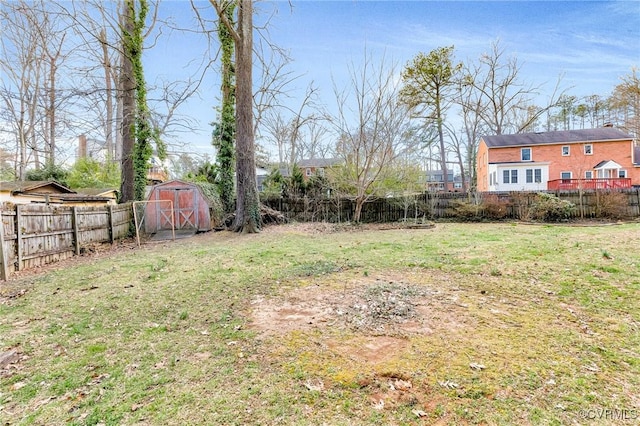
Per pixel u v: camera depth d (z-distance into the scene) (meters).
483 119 26.39
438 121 24.02
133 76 11.76
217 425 1.80
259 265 5.56
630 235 7.21
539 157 23.59
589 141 22.62
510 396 1.93
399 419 1.79
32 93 15.77
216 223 12.81
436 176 41.88
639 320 2.88
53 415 1.94
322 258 5.93
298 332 2.89
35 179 15.39
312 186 14.13
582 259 4.99
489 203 12.56
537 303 3.38
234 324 3.14
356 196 12.94
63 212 7.32
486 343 2.55
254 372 2.30
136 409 1.96
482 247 6.45
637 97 24.02
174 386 2.18
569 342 2.54
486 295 3.67
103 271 5.65
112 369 2.43
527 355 2.36
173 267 5.71
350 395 2.01
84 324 3.29
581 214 12.15
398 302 3.48
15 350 2.76
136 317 3.44
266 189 14.58
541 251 5.77
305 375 2.23
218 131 13.84
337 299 3.68
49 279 5.21
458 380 2.09
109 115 16.28
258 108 14.94
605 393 1.93
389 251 6.43
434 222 12.55
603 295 3.49
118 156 18.70
